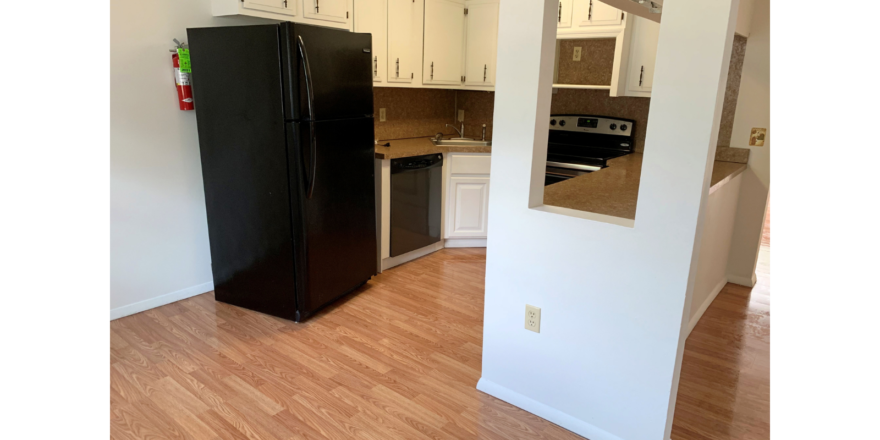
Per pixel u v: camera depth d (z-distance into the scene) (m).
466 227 4.21
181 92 2.88
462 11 4.30
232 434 1.98
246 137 2.74
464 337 2.78
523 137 1.92
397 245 3.78
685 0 1.50
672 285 1.70
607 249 1.81
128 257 2.86
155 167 2.89
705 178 1.59
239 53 2.63
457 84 4.45
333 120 2.85
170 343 2.63
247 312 3.02
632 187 2.60
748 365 2.55
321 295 2.97
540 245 1.97
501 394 2.23
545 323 2.03
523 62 1.85
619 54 3.61
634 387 1.85
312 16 3.18
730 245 3.64
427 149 3.82
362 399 2.21
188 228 3.12
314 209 2.80
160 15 2.77
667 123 1.60
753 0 3.20
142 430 1.98
